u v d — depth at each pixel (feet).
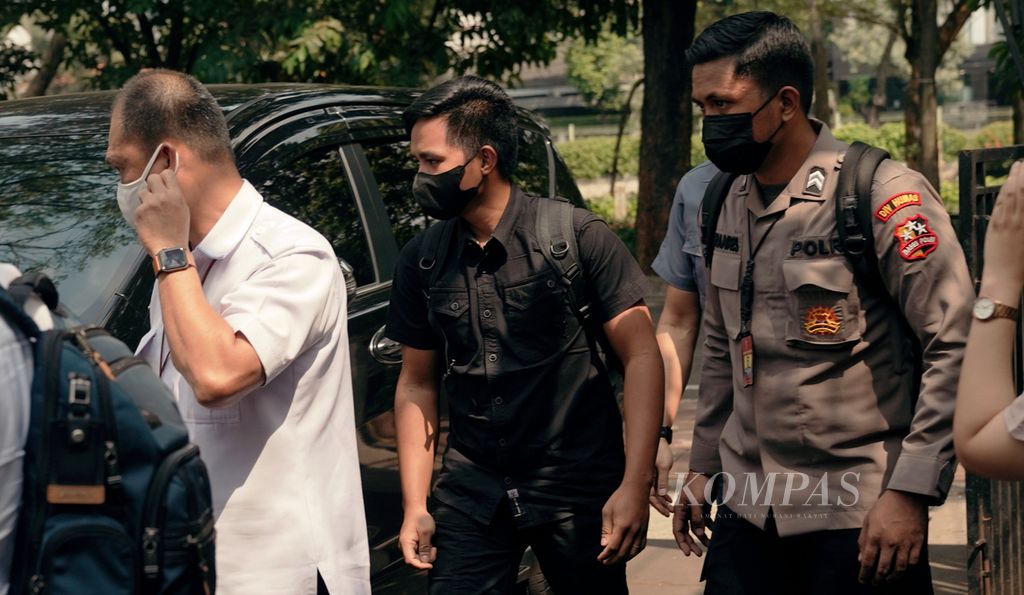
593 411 9.74
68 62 47.55
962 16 61.87
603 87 122.11
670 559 16.56
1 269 6.32
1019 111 70.85
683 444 22.81
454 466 9.89
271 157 12.12
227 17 37.45
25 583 5.83
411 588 12.34
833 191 8.63
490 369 9.55
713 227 9.39
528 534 9.85
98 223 10.79
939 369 8.14
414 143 9.36
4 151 11.93
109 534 5.89
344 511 8.48
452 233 9.78
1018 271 6.71
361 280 12.67
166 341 8.37
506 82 47.42
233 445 8.13
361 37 38.09
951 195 88.02
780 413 8.81
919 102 60.08
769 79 8.59
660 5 44.83
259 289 8.02
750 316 9.00
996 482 11.00
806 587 9.08
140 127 7.99
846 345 8.56
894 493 8.25
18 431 5.82
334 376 8.52
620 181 108.37
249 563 8.09
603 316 9.64
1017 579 11.65
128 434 5.97
